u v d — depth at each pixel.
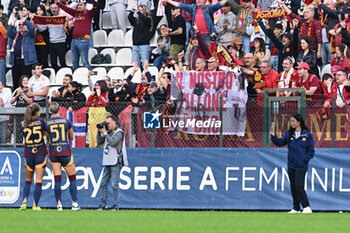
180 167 45.75
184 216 38.31
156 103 47.56
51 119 41.03
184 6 60.50
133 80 62.38
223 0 59.72
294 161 40.81
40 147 41.03
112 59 68.19
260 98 46.56
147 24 63.22
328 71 55.66
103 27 72.69
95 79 64.12
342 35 52.41
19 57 65.12
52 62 66.38
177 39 60.59
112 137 43.12
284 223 32.91
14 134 48.91
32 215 38.06
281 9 56.44
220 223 32.69
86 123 48.41
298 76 47.12
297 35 54.41
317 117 44.06
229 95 45.66
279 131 44.25
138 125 46.59
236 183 44.97
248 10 59.56
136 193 46.22
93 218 35.81
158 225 31.33
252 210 44.72
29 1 70.56
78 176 46.94
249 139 45.25
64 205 47.03
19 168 47.72
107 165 43.75
